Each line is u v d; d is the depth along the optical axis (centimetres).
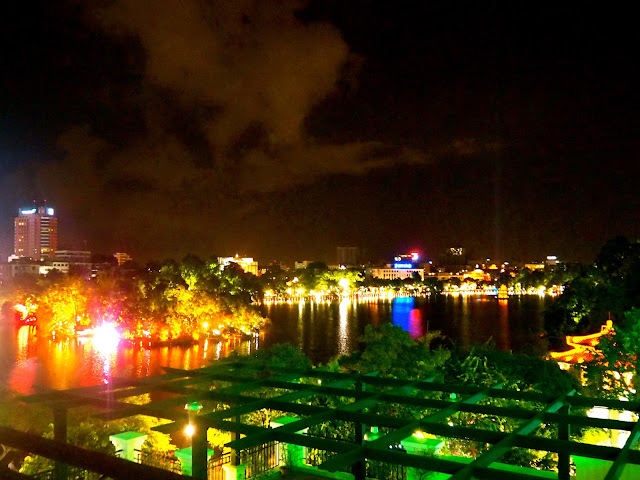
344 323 17650
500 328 15462
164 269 16212
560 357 6519
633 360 3180
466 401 1382
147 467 521
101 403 1351
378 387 1644
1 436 639
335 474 1862
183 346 11662
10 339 12450
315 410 1267
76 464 564
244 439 1013
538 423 1200
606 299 7312
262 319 14888
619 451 976
